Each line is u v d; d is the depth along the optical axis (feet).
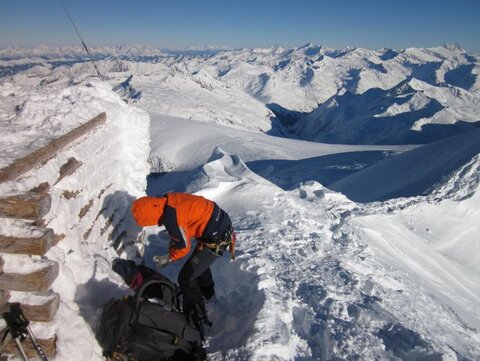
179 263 17.26
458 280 29.09
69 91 16.78
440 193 50.65
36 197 8.11
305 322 12.77
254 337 10.98
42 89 16.74
